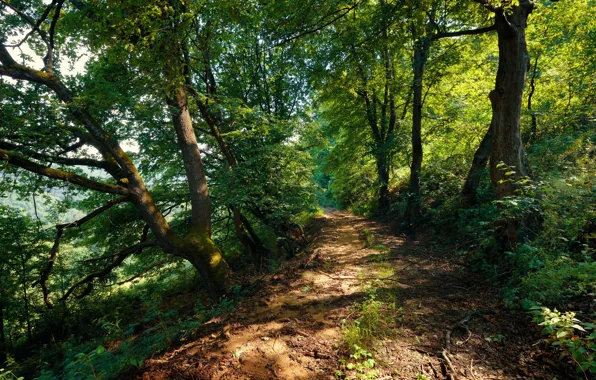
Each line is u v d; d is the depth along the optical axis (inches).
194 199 303.9
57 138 267.4
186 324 187.8
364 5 331.0
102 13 214.2
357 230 496.1
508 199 179.0
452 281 204.7
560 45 434.9
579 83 390.9
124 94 259.4
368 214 698.2
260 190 375.2
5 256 410.0
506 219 193.5
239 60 490.3
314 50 388.5
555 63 440.5
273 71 518.6
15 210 417.7
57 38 302.7
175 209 471.5
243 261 510.6
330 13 244.4
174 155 427.2
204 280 295.9
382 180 643.5
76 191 361.4
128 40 204.4
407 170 744.3
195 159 303.7
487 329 136.7
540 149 299.0
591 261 151.6
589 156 250.8
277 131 428.5
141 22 195.9
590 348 98.4
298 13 244.5
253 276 305.7
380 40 271.6
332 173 904.9
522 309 144.9
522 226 189.5
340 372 114.9
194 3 221.9
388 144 538.6
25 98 245.4
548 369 105.4
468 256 244.4
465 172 429.1
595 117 289.6
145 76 239.1
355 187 841.5
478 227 257.8
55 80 253.8
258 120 406.6
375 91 570.3
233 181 374.3
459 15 274.5
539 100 470.0
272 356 133.7
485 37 392.2
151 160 423.2
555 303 136.3
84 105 253.9
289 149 406.9
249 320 174.7
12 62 233.8
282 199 407.2
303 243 451.8
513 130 207.8
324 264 285.0
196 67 347.3
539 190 174.7
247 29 439.2
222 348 144.7
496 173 214.2
